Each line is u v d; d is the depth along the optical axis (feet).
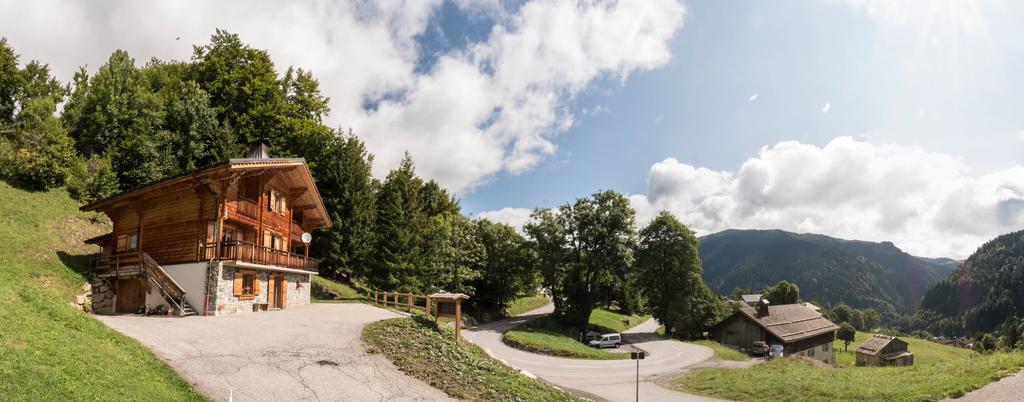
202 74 159.94
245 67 159.74
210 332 62.64
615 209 187.93
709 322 206.49
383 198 169.27
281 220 108.68
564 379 87.86
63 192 114.83
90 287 84.12
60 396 32.27
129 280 86.74
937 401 55.67
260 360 53.01
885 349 191.52
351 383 49.67
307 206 121.80
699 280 209.67
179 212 86.33
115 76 149.28
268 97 160.04
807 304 469.98
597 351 126.82
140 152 129.70
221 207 84.74
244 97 156.97
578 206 191.01
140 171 127.34
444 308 78.13
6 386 31.04
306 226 131.44
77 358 39.91
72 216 107.34
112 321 63.77
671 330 207.92
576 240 190.80
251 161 84.17
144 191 86.84
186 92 145.18
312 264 112.78
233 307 84.02
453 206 209.56
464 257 178.70
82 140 136.05
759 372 87.25
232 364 50.75
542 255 191.72
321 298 123.13
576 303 191.31
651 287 214.48
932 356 242.78
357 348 60.85
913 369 73.97
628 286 205.67
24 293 50.39
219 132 137.80
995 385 56.34
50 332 43.73
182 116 139.64
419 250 150.92
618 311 311.06
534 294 272.72
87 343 44.75
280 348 57.98
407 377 53.98
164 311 79.30
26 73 149.28
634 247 198.80
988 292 640.17
